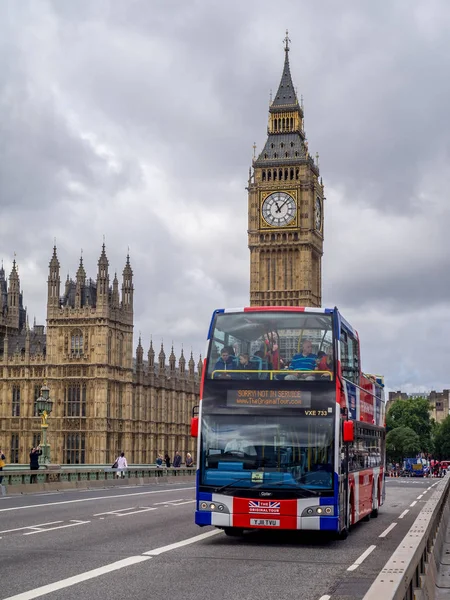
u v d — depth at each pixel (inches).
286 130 7194.9
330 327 1280.8
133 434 5684.1
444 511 1509.6
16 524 1449.3
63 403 5339.6
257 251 7086.6
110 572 930.7
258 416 1254.9
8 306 5959.6
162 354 6151.6
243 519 1229.1
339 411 1258.0
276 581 893.8
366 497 1616.6
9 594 791.1
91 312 5339.6
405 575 568.1
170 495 2396.7
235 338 1288.1
